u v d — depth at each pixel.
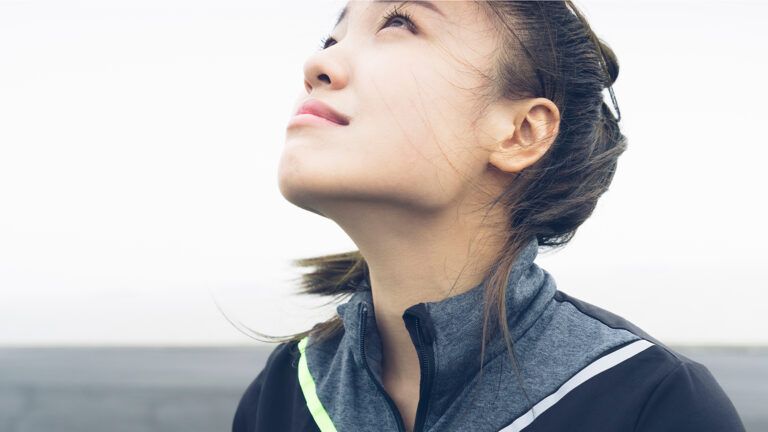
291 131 1.21
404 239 1.27
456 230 1.29
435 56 1.25
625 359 1.18
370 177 1.16
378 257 1.30
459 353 1.20
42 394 10.81
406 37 1.26
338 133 1.18
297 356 1.56
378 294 1.35
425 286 1.30
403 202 1.21
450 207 1.27
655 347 1.20
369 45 1.27
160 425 8.07
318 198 1.19
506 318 1.22
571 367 1.18
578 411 1.13
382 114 1.19
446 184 1.23
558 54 1.40
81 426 8.11
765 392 10.47
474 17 1.31
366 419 1.30
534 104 1.34
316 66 1.22
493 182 1.34
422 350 1.19
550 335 1.25
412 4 1.27
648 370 1.16
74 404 9.73
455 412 1.19
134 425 8.09
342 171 1.15
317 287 1.70
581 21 1.46
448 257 1.29
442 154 1.23
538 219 1.34
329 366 1.48
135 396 10.43
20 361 19.27
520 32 1.35
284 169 1.18
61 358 20.62
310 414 1.40
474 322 1.21
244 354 22.09
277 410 1.50
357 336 1.28
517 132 1.34
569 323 1.28
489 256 1.32
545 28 1.38
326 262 1.70
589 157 1.45
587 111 1.45
